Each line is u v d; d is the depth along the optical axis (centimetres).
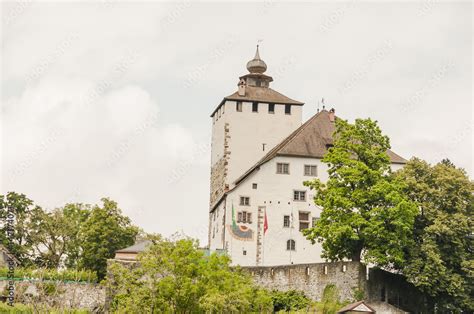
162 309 7069
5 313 7425
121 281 7325
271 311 7669
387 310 7906
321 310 7762
